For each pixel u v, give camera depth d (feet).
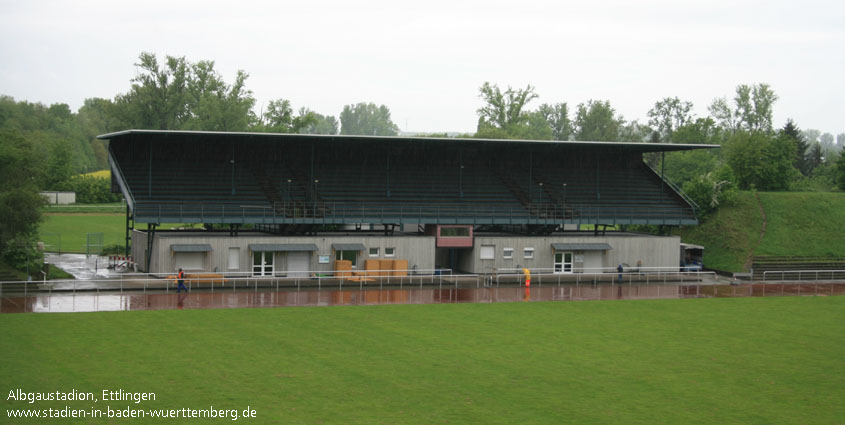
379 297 157.99
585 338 120.06
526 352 108.88
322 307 142.92
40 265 181.88
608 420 79.51
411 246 196.75
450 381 92.53
